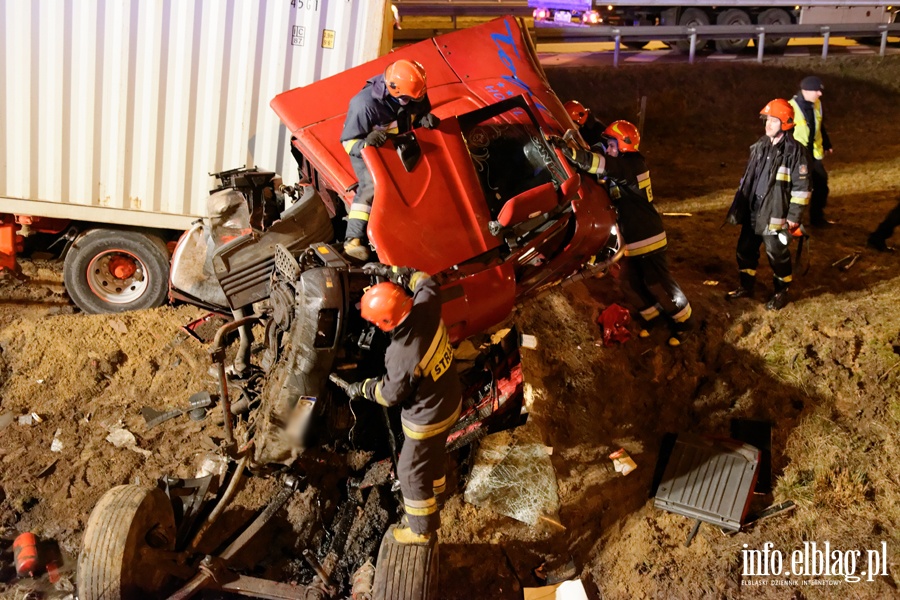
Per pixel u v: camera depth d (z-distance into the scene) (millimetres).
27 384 5648
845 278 6648
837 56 12047
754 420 5754
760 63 11742
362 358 4410
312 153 5172
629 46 13203
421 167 4691
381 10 6074
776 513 5336
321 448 4969
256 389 4859
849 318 6070
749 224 6070
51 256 6723
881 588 4938
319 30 6094
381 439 4941
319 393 4254
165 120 6148
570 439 5609
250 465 4480
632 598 4969
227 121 6234
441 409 4156
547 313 6109
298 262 4309
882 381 5715
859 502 5355
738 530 5242
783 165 5691
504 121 5301
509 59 5930
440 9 11906
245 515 4902
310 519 4910
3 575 4660
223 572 4320
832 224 7711
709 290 6453
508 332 5340
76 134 6109
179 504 4785
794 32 11820
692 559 5172
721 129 11000
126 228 6391
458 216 4699
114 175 6223
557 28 11703
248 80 6148
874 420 5621
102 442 5328
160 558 4227
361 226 4582
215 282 5359
